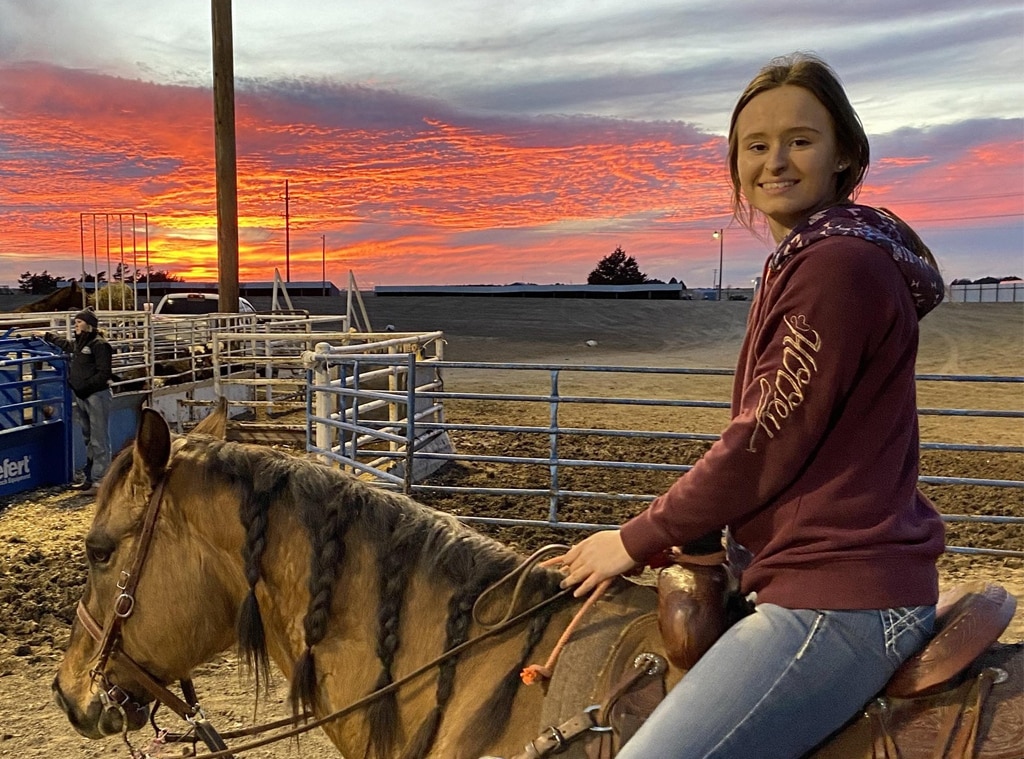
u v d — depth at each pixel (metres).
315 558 1.95
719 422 13.88
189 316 14.98
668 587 1.64
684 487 1.54
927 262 1.58
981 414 6.48
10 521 8.01
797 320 1.44
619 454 10.97
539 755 1.59
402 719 1.88
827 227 1.48
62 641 5.11
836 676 1.44
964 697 1.47
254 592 1.97
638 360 25.16
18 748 3.95
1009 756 1.38
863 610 1.44
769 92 1.64
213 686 4.59
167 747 3.91
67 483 9.77
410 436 7.66
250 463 2.04
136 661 2.01
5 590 5.86
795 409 1.43
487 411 15.25
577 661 1.71
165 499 2.00
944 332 31.94
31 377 9.83
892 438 1.49
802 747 1.46
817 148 1.62
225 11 16.56
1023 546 7.04
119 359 13.68
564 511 8.10
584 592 1.70
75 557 6.75
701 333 35.59
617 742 1.57
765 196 1.68
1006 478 9.77
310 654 1.95
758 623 1.49
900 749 1.44
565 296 77.19
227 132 16.84
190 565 1.99
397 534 1.99
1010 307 45.03
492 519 7.49
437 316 44.75
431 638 1.91
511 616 1.87
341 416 8.62
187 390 12.91
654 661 1.65
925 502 1.61
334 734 1.97
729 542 1.72
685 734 1.44
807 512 1.48
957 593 1.63
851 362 1.42
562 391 17.86
